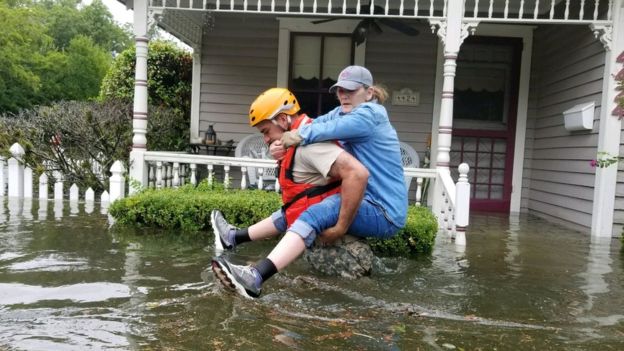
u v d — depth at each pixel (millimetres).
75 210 6797
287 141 3590
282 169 3822
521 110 9156
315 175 3730
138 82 7004
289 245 3449
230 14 9336
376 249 5152
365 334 2842
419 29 9133
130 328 2791
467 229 6988
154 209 5734
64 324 2820
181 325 2859
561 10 8141
